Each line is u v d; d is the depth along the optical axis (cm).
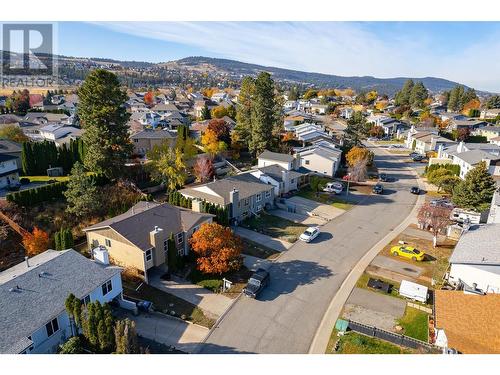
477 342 1939
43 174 5044
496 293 2366
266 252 3431
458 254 2892
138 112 10544
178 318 2450
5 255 3231
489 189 4222
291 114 11769
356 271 3116
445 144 7769
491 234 3064
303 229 3997
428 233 3919
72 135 7075
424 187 5678
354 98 19588
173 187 4891
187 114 12144
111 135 4434
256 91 6650
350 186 5706
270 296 2736
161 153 5228
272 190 4684
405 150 8756
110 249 2984
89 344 2062
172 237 2939
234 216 4000
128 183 4716
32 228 3559
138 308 2527
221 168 6241
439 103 17112
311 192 5338
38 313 1991
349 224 4178
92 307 1977
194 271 3006
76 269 2380
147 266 2848
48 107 11619
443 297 2333
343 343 2239
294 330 2367
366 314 2536
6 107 11156
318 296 2745
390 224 4191
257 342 2253
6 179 4459
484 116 12644
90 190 3791
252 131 6912
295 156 5925
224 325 2405
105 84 4259
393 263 3253
